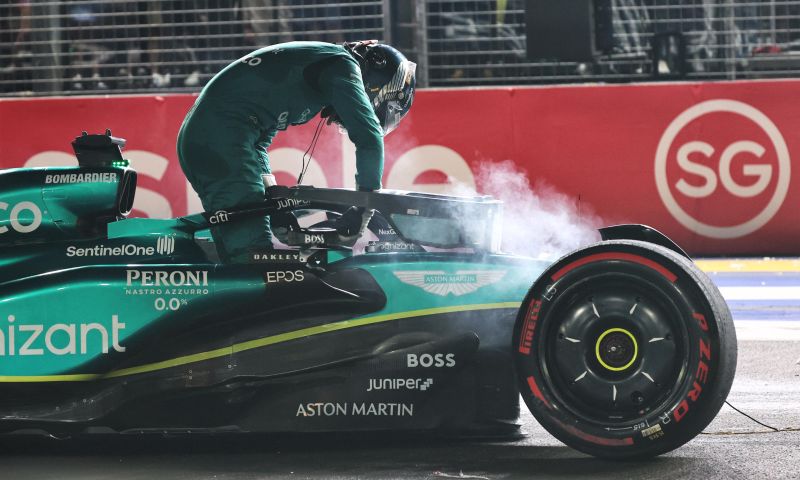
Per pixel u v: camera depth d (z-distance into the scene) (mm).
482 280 13766
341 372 13648
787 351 21109
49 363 13703
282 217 14195
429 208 13898
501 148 32312
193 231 14203
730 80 33656
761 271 30281
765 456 13672
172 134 32562
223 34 34906
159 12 34594
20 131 32938
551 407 13008
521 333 13141
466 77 35000
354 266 13750
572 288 12969
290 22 34406
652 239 13570
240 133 14164
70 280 13758
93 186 14109
